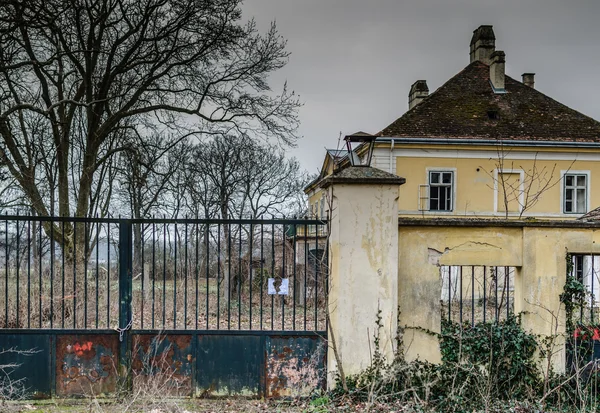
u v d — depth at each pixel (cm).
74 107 1409
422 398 579
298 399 575
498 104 2156
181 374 600
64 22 1302
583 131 2084
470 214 1984
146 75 1464
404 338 590
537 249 601
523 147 2009
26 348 591
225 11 1402
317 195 2462
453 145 1984
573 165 2041
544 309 596
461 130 2017
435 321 593
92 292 1012
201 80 1477
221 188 2733
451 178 1994
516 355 591
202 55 1440
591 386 561
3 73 1235
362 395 568
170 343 601
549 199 2027
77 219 598
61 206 1398
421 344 593
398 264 595
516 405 555
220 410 564
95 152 1448
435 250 598
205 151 2727
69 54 1288
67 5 1225
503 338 577
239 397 600
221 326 1016
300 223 605
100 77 1438
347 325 577
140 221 602
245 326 1011
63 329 595
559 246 604
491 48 2350
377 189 586
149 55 1414
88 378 595
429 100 2130
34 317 866
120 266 601
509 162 2012
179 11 1378
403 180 583
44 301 877
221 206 2719
